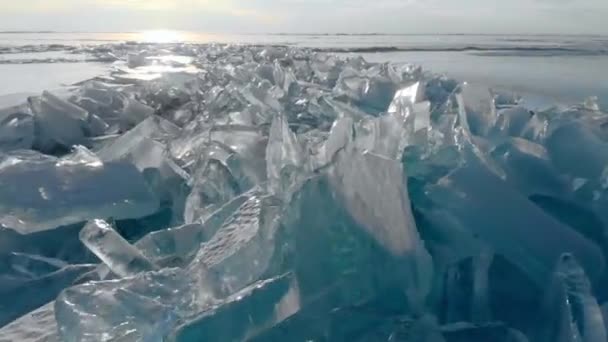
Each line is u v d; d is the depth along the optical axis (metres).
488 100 2.58
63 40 45.53
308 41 46.19
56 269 2.77
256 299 1.55
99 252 2.37
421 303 1.65
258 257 1.83
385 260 1.68
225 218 2.51
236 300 1.55
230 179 3.15
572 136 2.15
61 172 3.15
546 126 2.28
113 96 6.73
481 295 1.69
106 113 6.25
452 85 6.59
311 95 6.62
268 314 1.55
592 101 3.10
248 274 1.82
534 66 15.32
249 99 5.72
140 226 3.27
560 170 2.10
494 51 24.64
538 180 2.02
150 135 4.30
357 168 1.76
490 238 1.75
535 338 1.62
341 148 1.80
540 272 1.70
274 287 1.58
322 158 2.14
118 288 1.87
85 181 3.13
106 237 2.38
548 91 8.80
